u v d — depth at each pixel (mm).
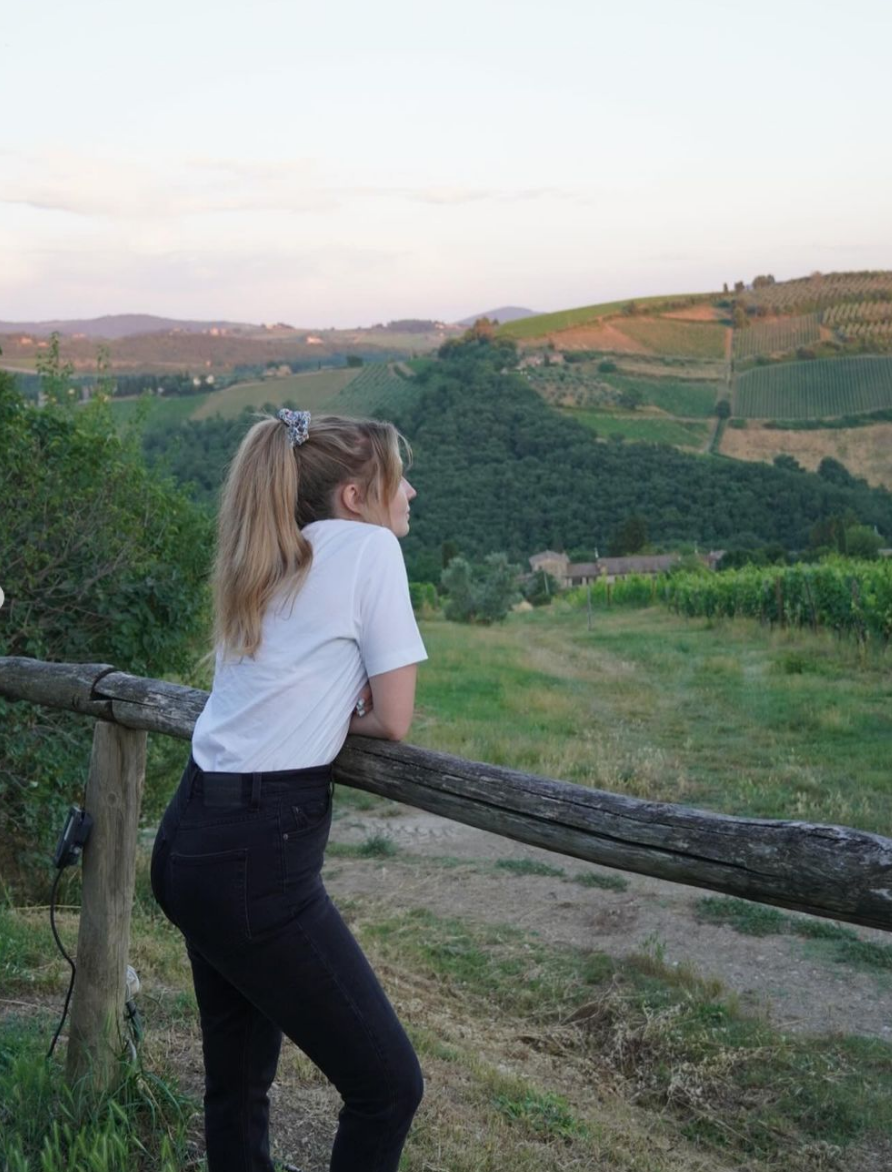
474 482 137625
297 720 1774
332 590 1795
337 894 7680
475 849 8836
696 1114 4305
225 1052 2057
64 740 6742
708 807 9891
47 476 6969
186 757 8195
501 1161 3133
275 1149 2756
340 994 1768
